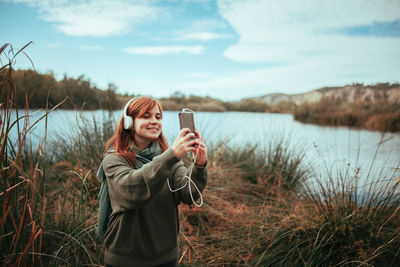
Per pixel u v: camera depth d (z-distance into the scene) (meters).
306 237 2.18
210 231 2.79
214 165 3.81
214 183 3.52
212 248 2.41
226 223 2.85
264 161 4.21
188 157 3.62
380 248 1.90
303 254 2.05
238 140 5.26
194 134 1.12
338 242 2.04
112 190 1.19
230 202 3.38
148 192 1.06
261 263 2.11
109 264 1.22
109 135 3.61
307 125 12.94
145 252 1.21
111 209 1.30
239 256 2.24
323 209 2.29
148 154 1.30
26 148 2.02
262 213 2.83
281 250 2.13
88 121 3.67
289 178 3.78
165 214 1.30
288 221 2.38
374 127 10.82
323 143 7.00
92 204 2.65
